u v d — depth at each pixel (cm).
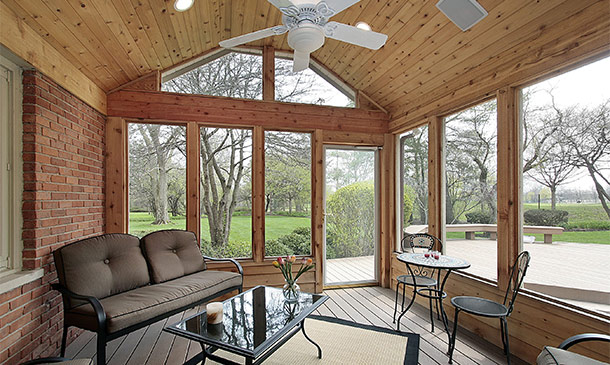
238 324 199
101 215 333
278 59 411
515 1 223
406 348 255
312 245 410
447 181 340
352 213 439
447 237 337
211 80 387
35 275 223
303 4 172
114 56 294
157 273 298
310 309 225
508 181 261
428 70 330
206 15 305
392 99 411
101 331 206
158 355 246
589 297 205
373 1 277
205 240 379
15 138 221
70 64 267
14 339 204
